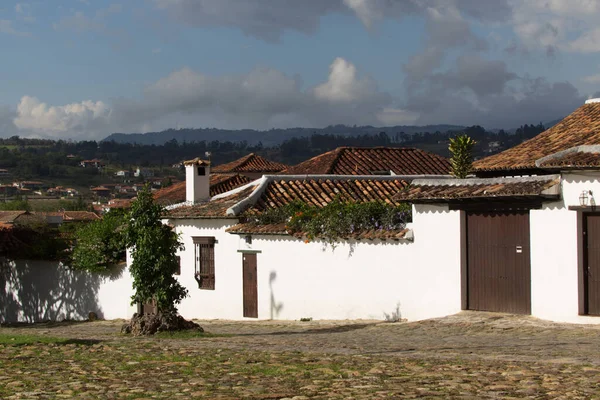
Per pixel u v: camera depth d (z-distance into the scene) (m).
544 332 15.04
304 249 22.55
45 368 11.78
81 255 28.17
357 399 8.45
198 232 26.89
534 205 16.98
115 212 29.34
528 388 8.84
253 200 26.31
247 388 9.37
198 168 29.25
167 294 18.78
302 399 8.55
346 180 29.42
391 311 20.11
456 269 18.53
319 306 22.05
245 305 24.73
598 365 10.48
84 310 29.36
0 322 32.75
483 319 17.16
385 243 20.28
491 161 25.86
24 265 31.84
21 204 112.12
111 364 12.14
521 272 17.38
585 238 16.20
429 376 9.88
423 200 18.78
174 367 11.58
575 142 24.56
